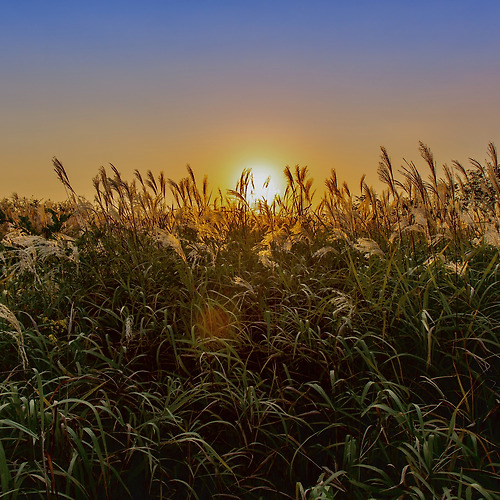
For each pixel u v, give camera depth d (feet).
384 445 5.61
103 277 8.43
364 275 7.57
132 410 6.10
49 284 7.92
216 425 6.00
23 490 5.14
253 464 5.64
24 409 5.05
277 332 7.11
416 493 4.58
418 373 6.51
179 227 10.85
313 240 9.86
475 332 6.66
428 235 8.02
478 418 5.74
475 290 7.09
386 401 5.95
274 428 5.93
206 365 6.37
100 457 4.68
